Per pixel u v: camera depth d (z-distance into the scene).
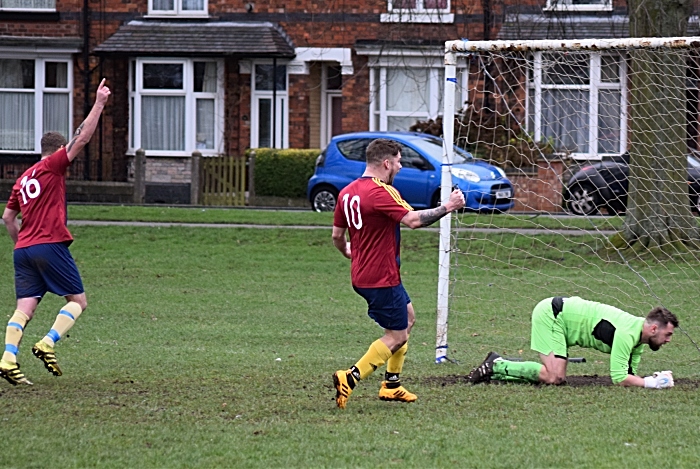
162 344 34.50
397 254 23.70
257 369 29.20
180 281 51.09
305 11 98.38
